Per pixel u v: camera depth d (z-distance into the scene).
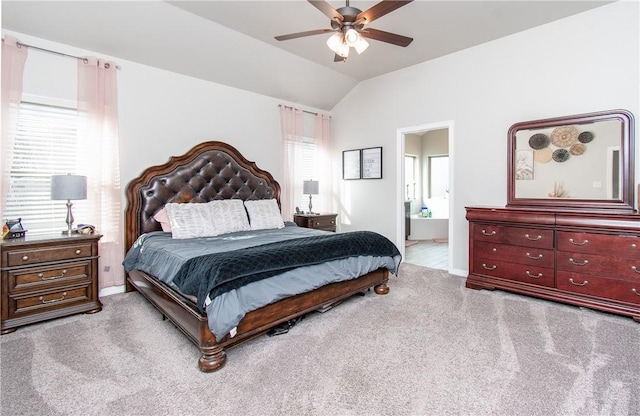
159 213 3.57
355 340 2.29
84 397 1.67
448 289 3.46
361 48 2.53
